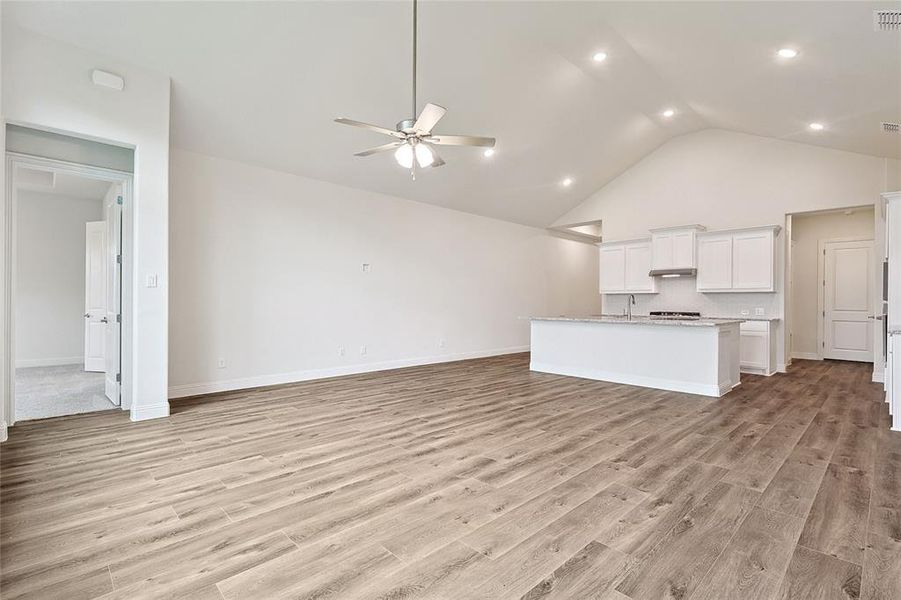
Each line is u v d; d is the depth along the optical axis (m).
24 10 3.20
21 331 7.13
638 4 3.58
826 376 6.12
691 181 7.29
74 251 7.60
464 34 4.18
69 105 3.57
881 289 5.68
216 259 5.14
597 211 8.42
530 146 6.44
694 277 7.16
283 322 5.69
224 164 5.21
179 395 4.86
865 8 2.75
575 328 6.19
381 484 2.60
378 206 6.70
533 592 1.64
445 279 7.67
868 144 5.36
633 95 5.74
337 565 1.82
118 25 3.45
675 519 2.17
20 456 3.06
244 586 1.69
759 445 3.24
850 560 1.82
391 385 5.55
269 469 2.83
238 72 4.09
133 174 4.16
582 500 2.38
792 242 7.81
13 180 3.65
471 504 2.35
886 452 3.07
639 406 4.44
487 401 4.67
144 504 2.36
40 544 1.98
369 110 4.87
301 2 3.53
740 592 1.63
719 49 3.96
